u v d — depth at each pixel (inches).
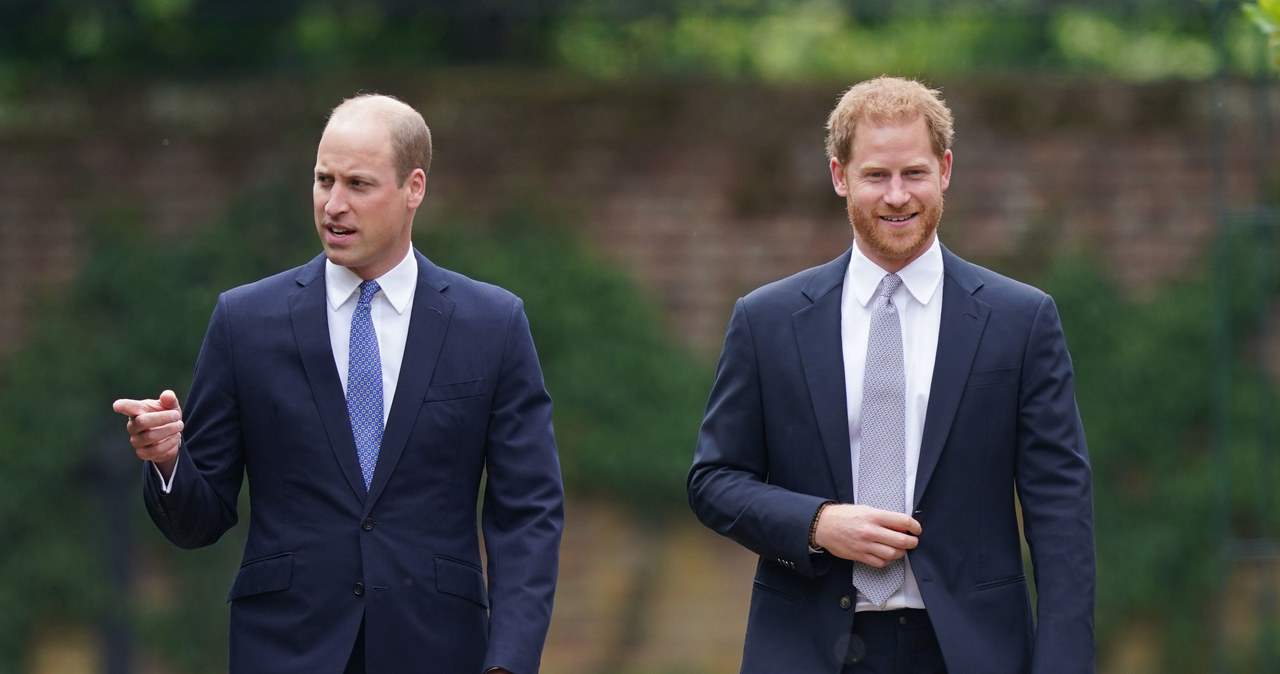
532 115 1250.6
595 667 1217.4
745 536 454.0
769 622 460.8
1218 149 1059.9
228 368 462.6
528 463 468.8
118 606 1233.4
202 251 1256.2
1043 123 1221.7
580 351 1230.9
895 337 453.1
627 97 1248.8
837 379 455.5
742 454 469.4
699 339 1237.7
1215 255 1203.2
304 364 457.7
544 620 452.4
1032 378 452.8
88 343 1251.2
